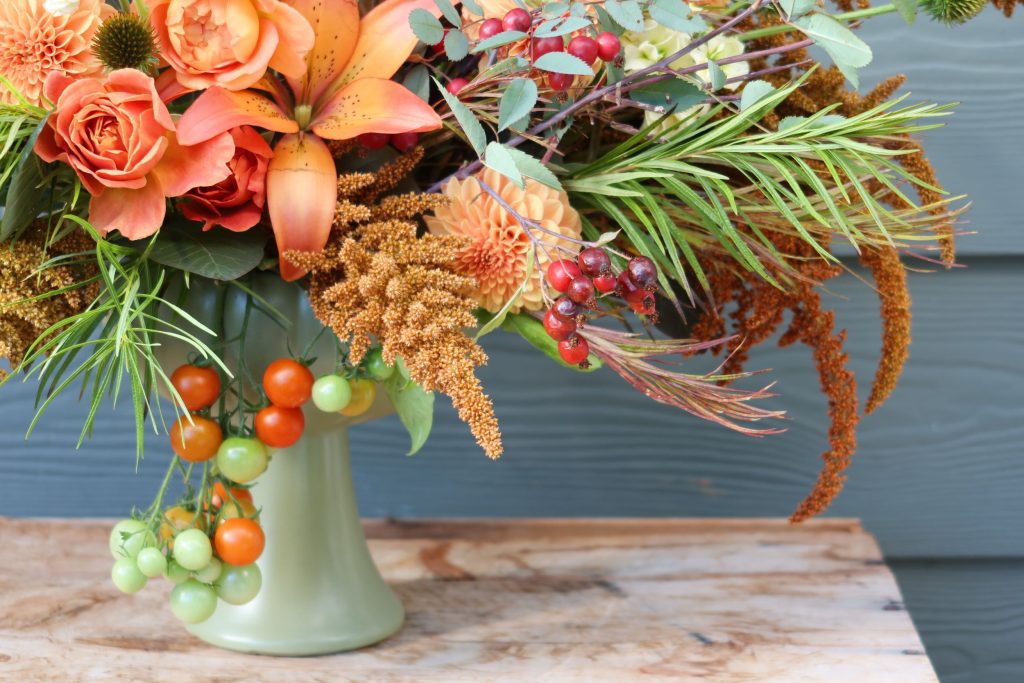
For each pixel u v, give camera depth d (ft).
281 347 3.86
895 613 4.40
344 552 4.28
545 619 4.39
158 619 4.36
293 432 3.82
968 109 5.08
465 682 4.08
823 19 3.61
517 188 3.67
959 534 5.28
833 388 4.22
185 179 3.58
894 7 3.64
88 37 3.59
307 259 3.60
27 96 3.60
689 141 3.88
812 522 4.99
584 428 5.27
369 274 3.59
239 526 3.81
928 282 5.18
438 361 3.57
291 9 3.59
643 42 3.84
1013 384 5.20
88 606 4.41
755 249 3.87
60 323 3.55
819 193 3.71
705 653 4.21
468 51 3.63
